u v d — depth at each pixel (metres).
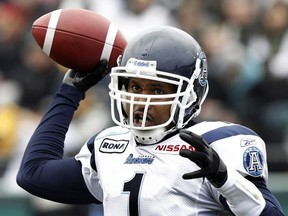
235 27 29.20
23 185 12.15
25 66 28.78
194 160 9.96
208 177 10.09
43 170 11.99
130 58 10.95
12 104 27.45
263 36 28.73
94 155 11.62
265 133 27.16
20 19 30.56
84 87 12.36
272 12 28.73
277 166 24.20
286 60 28.02
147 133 10.89
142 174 10.88
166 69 10.80
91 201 12.03
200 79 11.14
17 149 25.48
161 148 10.93
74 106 12.34
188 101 11.01
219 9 29.88
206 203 10.72
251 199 10.27
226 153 10.71
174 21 29.31
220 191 10.22
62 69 28.41
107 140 11.55
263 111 27.48
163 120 10.84
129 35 28.09
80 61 12.17
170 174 10.73
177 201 10.66
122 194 10.90
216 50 28.30
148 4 28.62
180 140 10.94
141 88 10.88
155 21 28.55
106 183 11.16
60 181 11.91
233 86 27.61
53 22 12.21
